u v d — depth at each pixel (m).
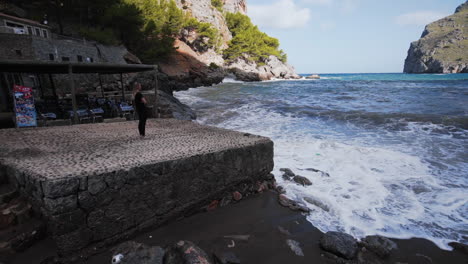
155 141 6.55
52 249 3.68
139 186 4.23
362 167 7.75
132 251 3.39
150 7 49.06
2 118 10.62
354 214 5.25
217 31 83.56
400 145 9.86
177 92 38.50
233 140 6.74
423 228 4.73
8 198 4.08
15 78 15.67
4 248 3.42
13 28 22.09
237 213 5.36
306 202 5.86
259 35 103.94
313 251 4.14
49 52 22.58
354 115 15.80
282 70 102.81
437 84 44.16
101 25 40.19
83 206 3.61
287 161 8.47
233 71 80.62
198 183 5.21
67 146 5.88
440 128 12.02
